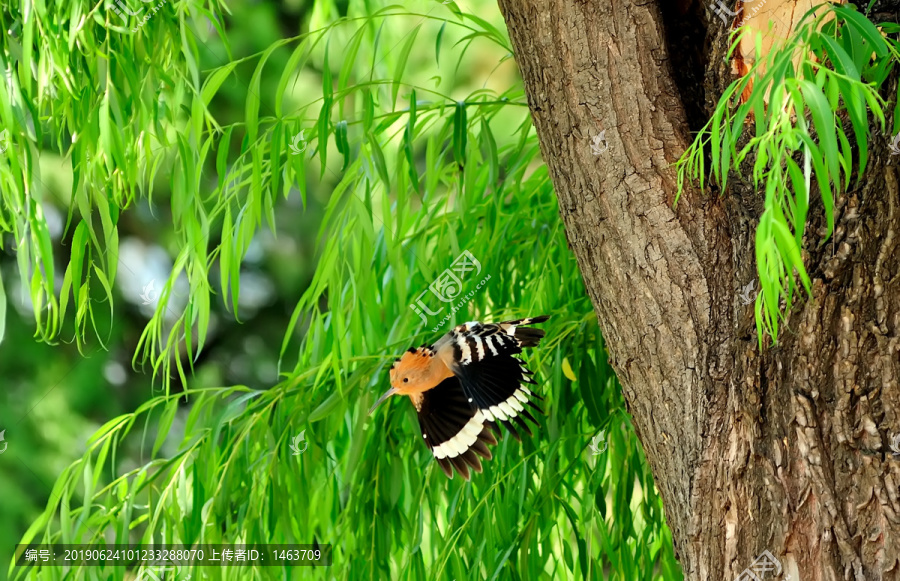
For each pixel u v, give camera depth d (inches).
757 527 131.9
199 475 196.4
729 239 144.2
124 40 184.2
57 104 186.1
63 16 182.5
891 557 123.9
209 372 461.4
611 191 145.5
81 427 413.7
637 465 199.2
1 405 397.7
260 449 202.5
